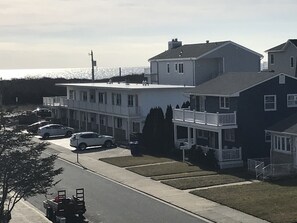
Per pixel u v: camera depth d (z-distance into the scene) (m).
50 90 98.12
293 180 34.34
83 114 69.81
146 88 54.72
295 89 42.56
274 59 75.62
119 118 59.50
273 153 38.94
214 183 34.25
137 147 47.69
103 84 68.06
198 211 27.72
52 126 62.22
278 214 26.02
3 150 23.08
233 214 26.75
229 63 67.00
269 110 41.81
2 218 23.58
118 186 35.22
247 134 41.28
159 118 48.50
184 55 68.62
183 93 50.66
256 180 34.91
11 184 23.06
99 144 52.66
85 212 28.50
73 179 37.97
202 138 46.59
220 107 43.88
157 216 27.25
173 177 36.97
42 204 31.25
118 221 26.61
